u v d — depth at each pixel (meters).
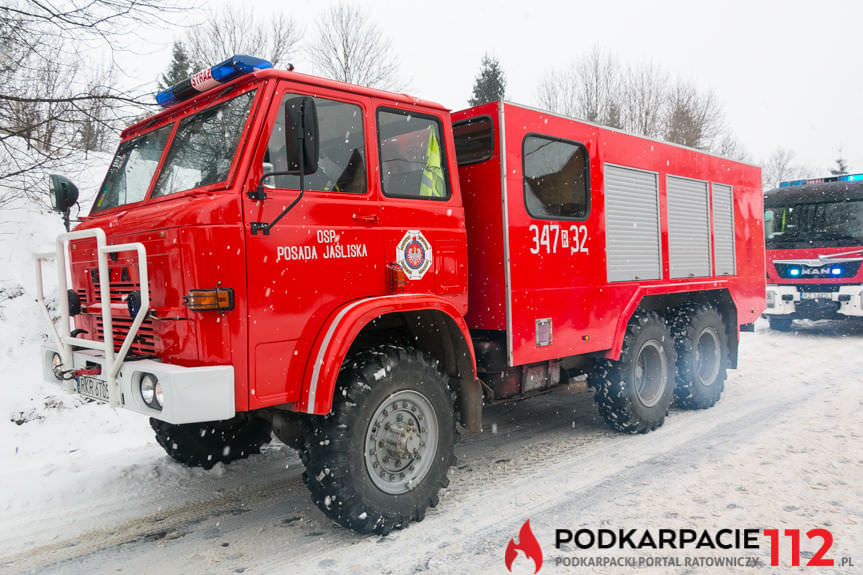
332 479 3.45
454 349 4.23
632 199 5.77
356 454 3.48
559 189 5.00
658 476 4.48
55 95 8.46
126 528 3.83
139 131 4.38
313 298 3.50
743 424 5.84
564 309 4.94
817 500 3.95
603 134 5.46
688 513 3.82
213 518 3.97
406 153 4.12
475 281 4.68
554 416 6.45
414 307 3.79
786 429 5.58
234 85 3.64
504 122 4.48
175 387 2.97
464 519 3.85
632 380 5.51
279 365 3.37
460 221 4.38
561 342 4.91
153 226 3.33
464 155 4.79
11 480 4.55
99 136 8.58
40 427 5.83
